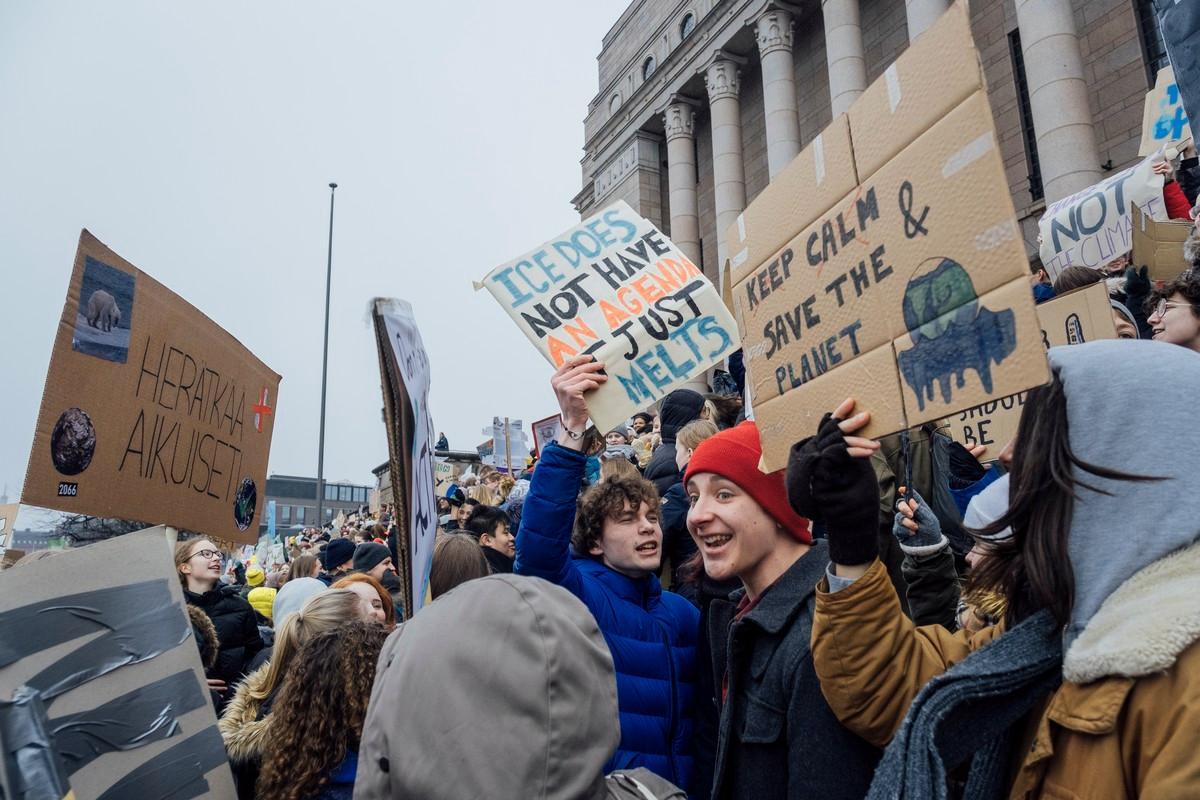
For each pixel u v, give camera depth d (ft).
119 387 8.05
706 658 9.06
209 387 9.55
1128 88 50.16
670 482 15.12
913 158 4.76
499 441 52.03
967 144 4.33
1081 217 16.84
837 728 5.71
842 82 63.00
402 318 8.24
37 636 5.65
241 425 10.22
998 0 57.77
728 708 6.66
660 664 8.80
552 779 3.42
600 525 9.51
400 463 7.79
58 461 7.29
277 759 7.39
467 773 3.38
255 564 45.03
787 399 5.99
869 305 5.12
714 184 87.35
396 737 3.54
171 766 6.00
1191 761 3.16
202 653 12.91
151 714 6.04
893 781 4.16
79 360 7.60
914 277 4.72
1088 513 3.93
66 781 4.45
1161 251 12.58
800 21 76.95
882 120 5.07
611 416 8.43
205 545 16.39
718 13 79.97
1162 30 8.79
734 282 6.91
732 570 7.12
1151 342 4.13
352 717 7.39
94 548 6.16
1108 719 3.50
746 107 84.33
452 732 3.46
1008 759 4.37
